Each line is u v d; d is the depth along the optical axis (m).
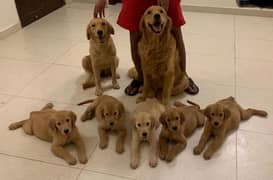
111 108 1.61
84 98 2.07
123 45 2.93
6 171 1.49
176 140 1.59
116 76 2.31
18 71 2.45
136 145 1.56
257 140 1.64
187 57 2.64
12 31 3.26
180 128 1.53
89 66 2.24
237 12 3.76
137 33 1.93
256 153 1.56
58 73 2.41
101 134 1.67
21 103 2.03
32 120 1.70
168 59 1.82
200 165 1.49
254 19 3.59
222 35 3.13
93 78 2.27
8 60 2.64
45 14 3.86
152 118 1.56
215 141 1.57
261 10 3.65
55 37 3.16
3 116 1.90
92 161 1.53
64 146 1.64
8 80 2.31
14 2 3.24
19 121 1.84
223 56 2.65
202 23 3.50
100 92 2.10
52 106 1.96
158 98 2.04
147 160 1.53
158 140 1.65
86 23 3.57
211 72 2.38
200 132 1.71
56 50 2.84
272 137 1.66
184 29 3.33
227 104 1.71
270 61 2.53
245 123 1.77
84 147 1.58
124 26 1.91
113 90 2.17
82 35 3.21
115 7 4.12
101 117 1.64
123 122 1.68
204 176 1.43
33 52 2.80
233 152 1.56
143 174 1.45
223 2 3.98
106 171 1.47
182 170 1.47
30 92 2.15
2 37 3.12
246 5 3.79
